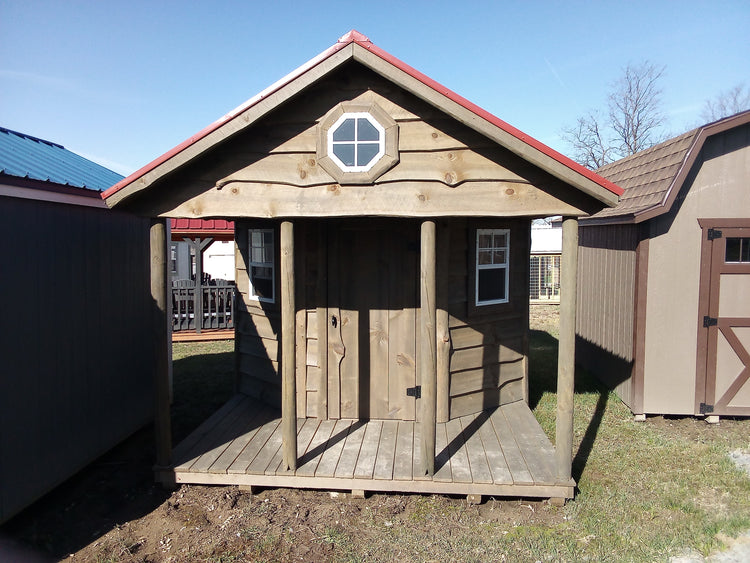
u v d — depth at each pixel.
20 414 4.49
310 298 6.17
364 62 4.26
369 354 6.12
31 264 4.67
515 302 6.90
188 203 4.77
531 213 4.49
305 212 4.65
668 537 4.23
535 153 4.23
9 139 6.10
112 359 6.01
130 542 4.19
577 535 4.25
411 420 6.12
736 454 5.88
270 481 4.85
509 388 6.88
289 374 4.80
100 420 5.73
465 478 4.66
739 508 4.67
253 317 7.06
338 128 4.56
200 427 6.02
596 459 5.64
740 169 6.74
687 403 6.91
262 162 4.68
